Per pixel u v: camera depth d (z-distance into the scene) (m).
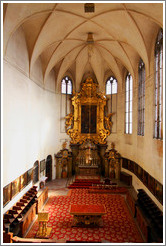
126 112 22.05
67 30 16.44
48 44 16.38
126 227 12.01
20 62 12.98
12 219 10.24
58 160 22.91
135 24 13.55
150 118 14.05
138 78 18.08
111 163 23.39
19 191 12.72
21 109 13.20
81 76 24.45
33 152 16.09
